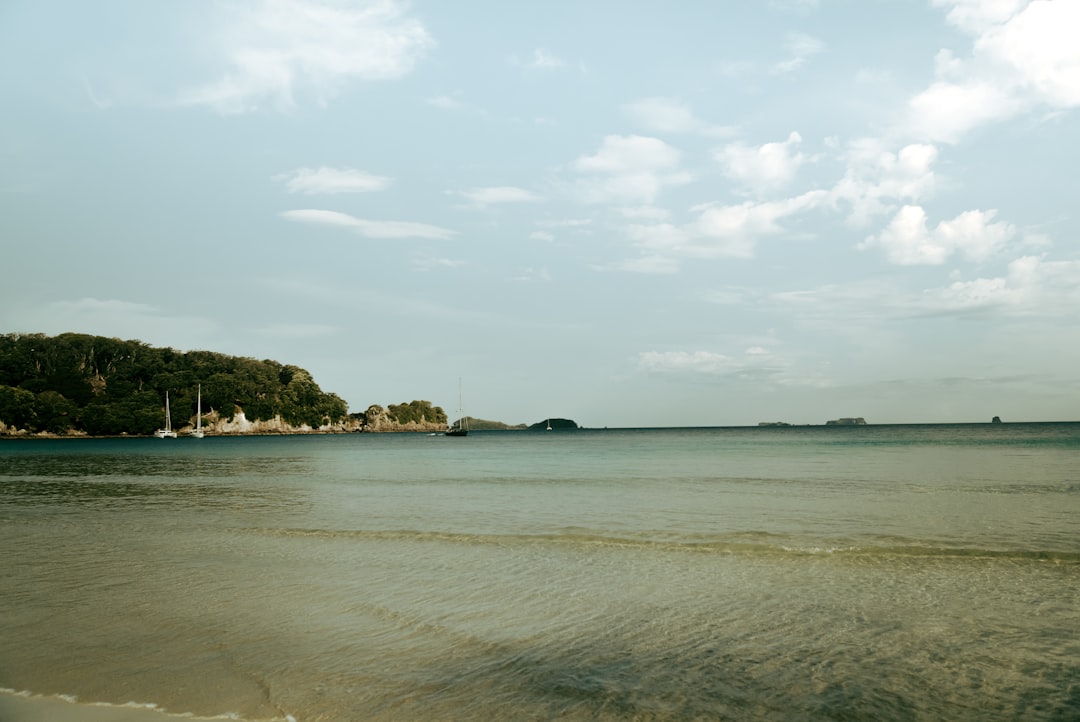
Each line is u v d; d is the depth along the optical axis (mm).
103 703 7668
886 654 9234
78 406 187750
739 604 11688
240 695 7875
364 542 17672
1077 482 32375
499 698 7789
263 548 16922
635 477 39156
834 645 9602
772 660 9016
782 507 24203
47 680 8344
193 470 51062
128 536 18875
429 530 19562
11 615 11133
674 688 8094
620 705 7613
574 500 27328
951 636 9969
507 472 45656
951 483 32375
